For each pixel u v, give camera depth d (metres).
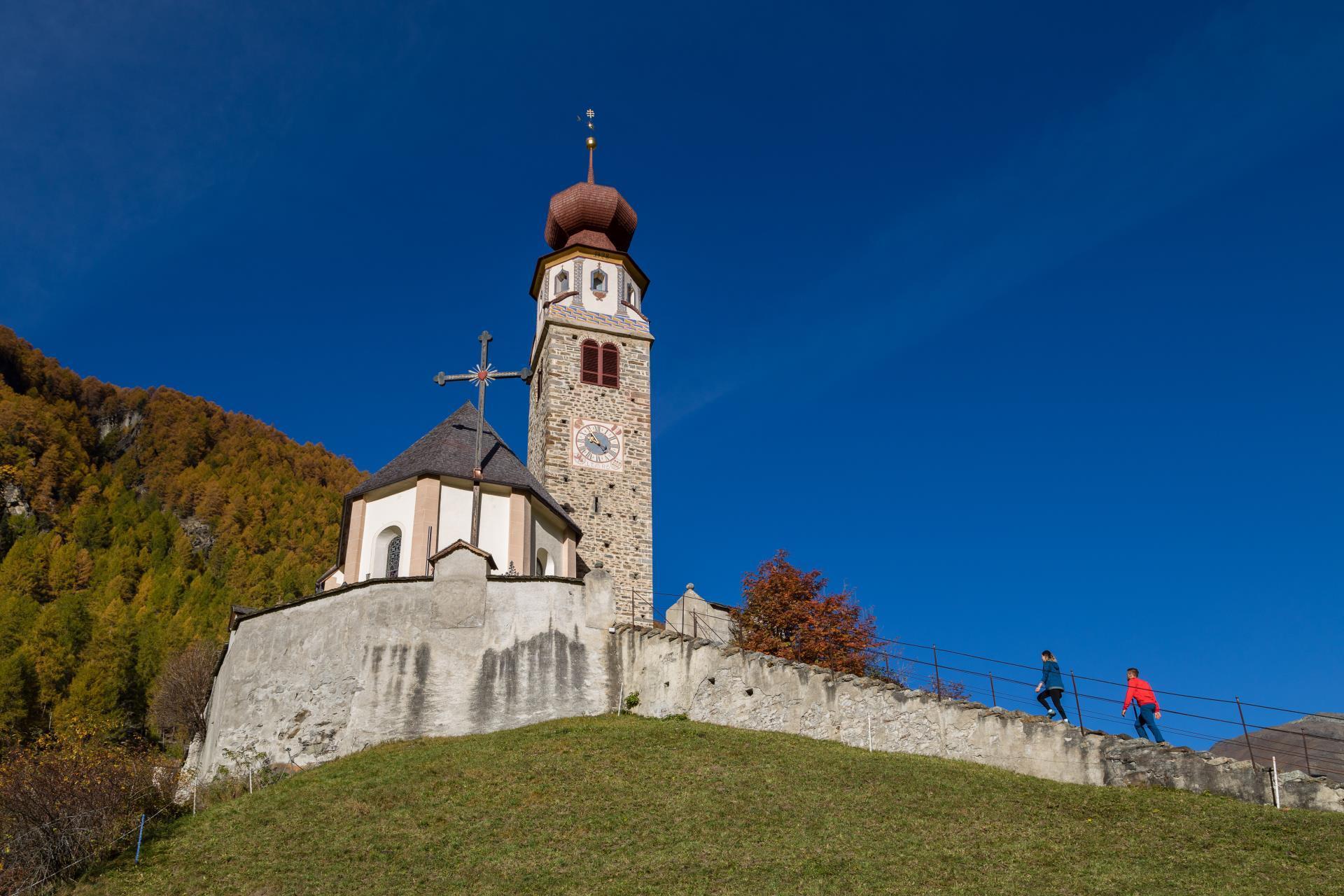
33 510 114.50
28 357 156.62
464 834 24.72
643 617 53.00
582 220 62.28
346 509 46.03
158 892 22.44
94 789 25.77
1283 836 21.83
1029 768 27.58
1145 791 25.36
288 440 168.75
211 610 88.00
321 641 36.94
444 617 36.78
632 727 33.41
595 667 37.59
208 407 165.00
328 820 26.08
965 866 21.33
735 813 24.94
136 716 66.56
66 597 82.56
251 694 37.44
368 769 30.52
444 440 45.41
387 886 22.17
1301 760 28.20
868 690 31.47
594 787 27.28
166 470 145.62
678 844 23.31
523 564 42.91
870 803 25.22
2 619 73.00
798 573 51.75
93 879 23.31
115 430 154.62
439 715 35.50
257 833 25.53
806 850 22.53
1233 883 19.81
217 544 119.69
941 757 29.31
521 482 44.62
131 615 83.50
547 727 34.59
